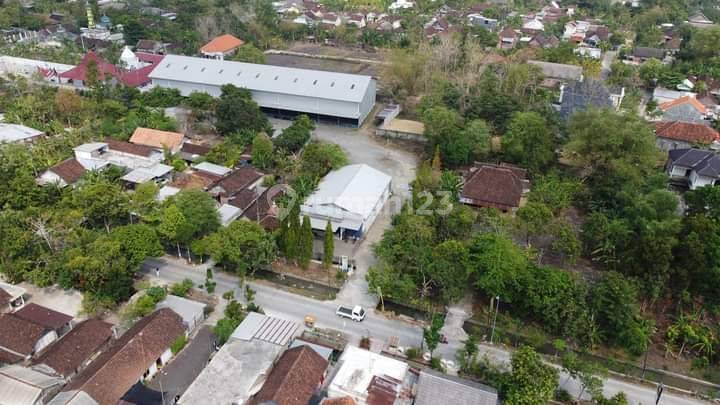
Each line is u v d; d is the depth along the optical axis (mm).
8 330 53312
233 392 47281
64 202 72750
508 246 62375
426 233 66625
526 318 61875
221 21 175000
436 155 91688
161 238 67562
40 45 154125
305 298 63594
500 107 104438
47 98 109250
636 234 67250
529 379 46312
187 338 55594
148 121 101812
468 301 64625
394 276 62312
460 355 52875
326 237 65500
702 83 131000
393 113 118438
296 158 91500
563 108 113188
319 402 47125
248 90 112188
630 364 56531
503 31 182375
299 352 49781
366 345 56094
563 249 68312
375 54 172500
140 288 63156
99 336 53219
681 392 52906
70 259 60000
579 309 58188
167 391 48250
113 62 141875
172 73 120000
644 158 82688
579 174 92250
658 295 62531
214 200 76312
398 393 47500
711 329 60031
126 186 83438
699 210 73062
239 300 62281
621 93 124875
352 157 101125
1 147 85688
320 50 177250
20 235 62906
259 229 67125
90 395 45000
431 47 137250
